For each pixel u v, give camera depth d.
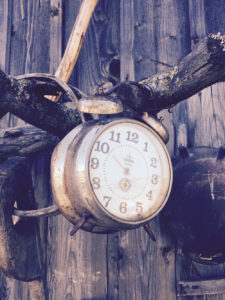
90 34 0.75
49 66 0.74
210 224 0.54
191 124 0.66
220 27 0.70
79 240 0.64
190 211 0.55
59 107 0.51
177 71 0.42
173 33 0.71
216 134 0.65
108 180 0.37
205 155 0.57
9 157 0.58
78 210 0.38
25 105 0.46
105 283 0.62
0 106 0.45
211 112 0.66
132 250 0.62
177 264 0.61
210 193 0.54
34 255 0.54
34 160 0.66
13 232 0.51
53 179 0.40
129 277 0.61
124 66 0.70
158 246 0.62
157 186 0.40
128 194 0.38
